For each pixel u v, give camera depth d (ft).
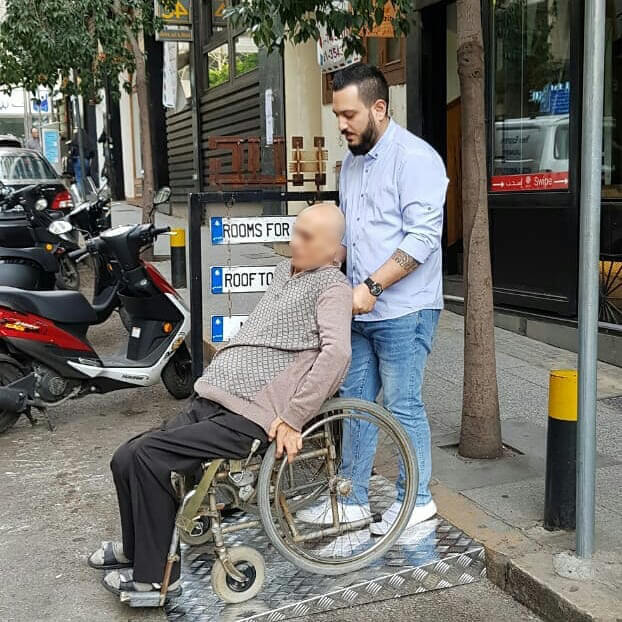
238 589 11.02
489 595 11.21
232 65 45.55
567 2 21.07
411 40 26.35
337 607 10.98
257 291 14.84
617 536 11.66
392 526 11.63
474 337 14.53
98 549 12.48
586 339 10.46
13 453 17.03
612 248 20.44
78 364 17.84
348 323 10.47
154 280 18.71
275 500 10.85
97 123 82.94
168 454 10.22
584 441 10.69
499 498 13.17
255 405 10.48
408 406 12.21
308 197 14.37
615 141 20.75
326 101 34.14
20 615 11.03
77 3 35.76
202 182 52.70
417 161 11.26
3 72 41.70
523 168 22.81
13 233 29.17
